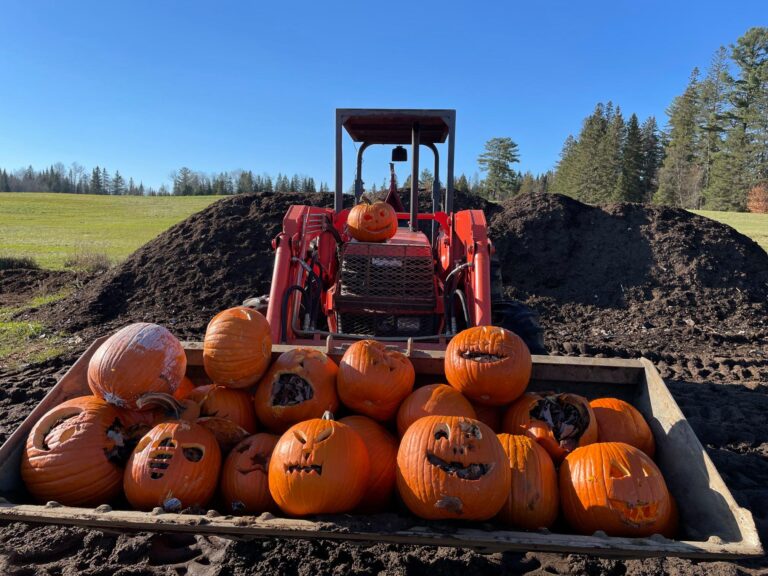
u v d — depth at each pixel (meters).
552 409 3.69
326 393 3.70
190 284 12.55
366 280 5.73
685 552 2.71
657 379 4.02
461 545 2.81
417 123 7.15
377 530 2.80
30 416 3.49
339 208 6.90
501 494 2.91
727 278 13.53
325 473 2.95
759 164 69.06
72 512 2.87
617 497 3.04
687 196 75.06
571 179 84.88
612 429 3.67
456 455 2.93
